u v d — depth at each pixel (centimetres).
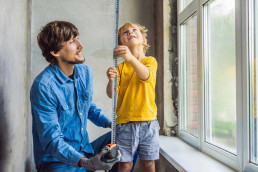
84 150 140
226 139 148
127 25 163
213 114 165
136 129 146
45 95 119
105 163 105
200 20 175
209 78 171
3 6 125
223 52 150
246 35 119
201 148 176
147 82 142
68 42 125
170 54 225
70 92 130
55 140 113
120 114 152
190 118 207
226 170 133
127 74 157
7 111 134
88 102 143
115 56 127
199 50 178
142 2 248
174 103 226
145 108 148
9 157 137
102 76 241
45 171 128
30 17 227
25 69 198
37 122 118
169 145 194
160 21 231
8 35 136
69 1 238
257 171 112
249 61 120
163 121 227
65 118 129
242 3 122
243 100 123
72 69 135
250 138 121
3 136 124
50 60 130
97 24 242
